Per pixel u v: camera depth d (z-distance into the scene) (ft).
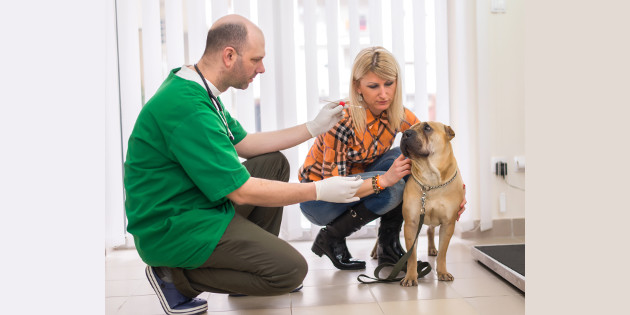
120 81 8.82
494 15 9.33
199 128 5.04
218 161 5.03
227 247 5.18
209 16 9.01
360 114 6.77
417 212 6.58
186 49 9.00
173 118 5.08
